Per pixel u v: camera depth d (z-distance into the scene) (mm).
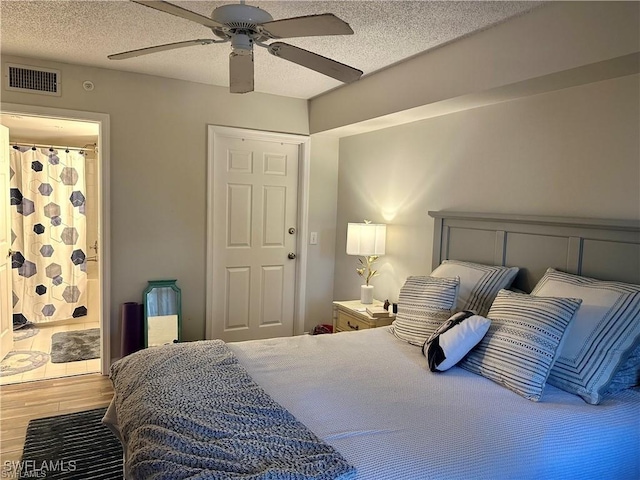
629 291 1907
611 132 2172
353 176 4301
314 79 3576
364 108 3490
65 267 4953
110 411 2154
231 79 2041
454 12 2230
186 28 2582
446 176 3182
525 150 2600
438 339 2143
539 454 1484
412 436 1493
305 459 1302
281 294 4465
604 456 1614
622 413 1745
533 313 1960
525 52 2232
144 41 2812
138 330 3635
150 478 1279
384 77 3250
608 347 1846
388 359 2262
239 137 4094
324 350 2385
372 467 1315
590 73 2094
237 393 1736
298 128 4301
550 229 2410
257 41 1863
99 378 3562
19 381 3471
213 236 4059
